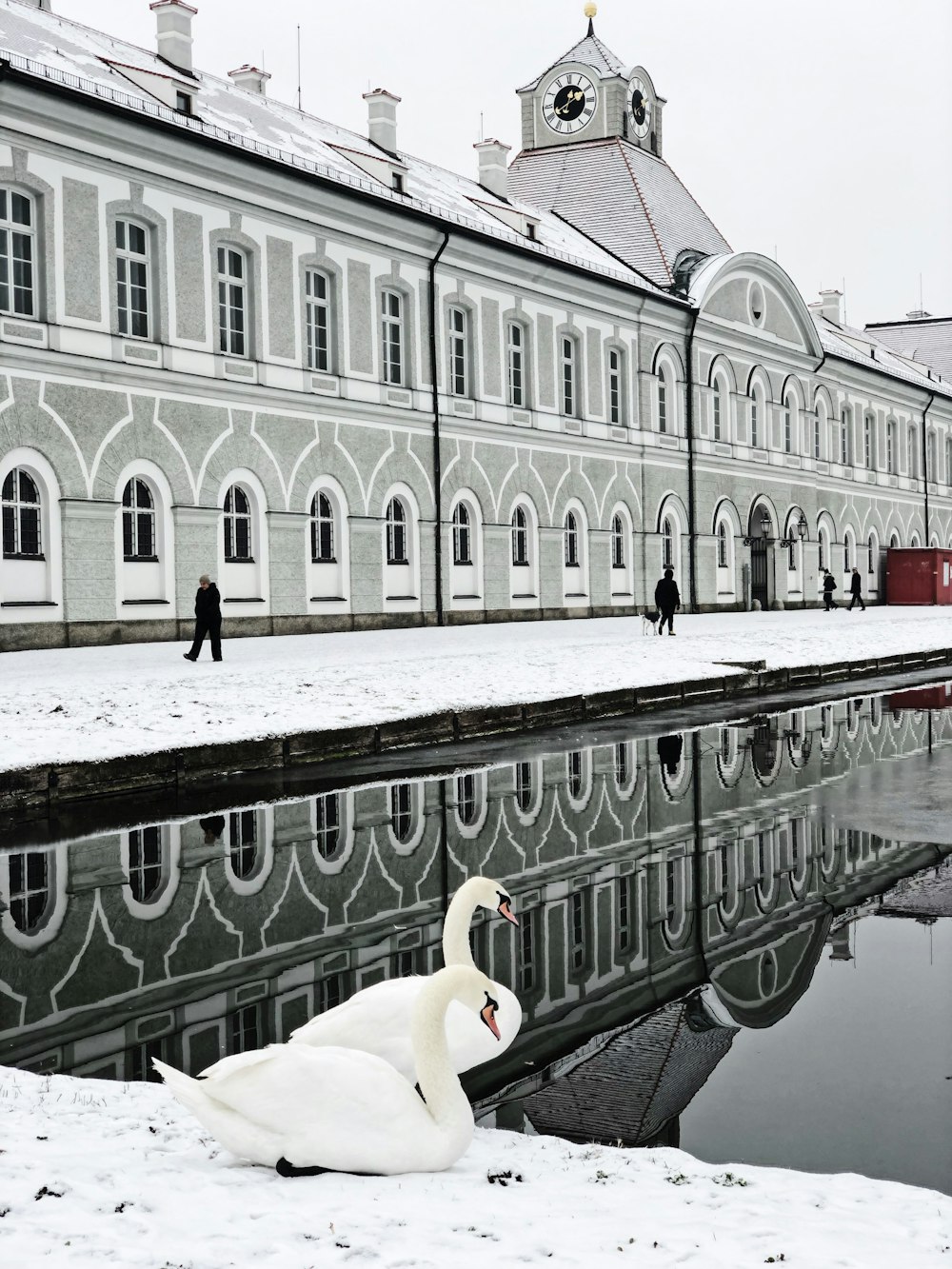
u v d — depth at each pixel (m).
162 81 35.69
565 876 11.88
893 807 15.27
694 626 46.78
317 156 40.84
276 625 38.03
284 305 38.53
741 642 37.69
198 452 35.56
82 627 32.34
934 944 9.65
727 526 62.28
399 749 19.98
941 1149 6.11
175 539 34.88
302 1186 5.13
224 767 17.34
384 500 42.19
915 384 83.00
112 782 15.84
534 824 14.25
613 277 52.66
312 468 39.41
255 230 37.53
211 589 27.92
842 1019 8.04
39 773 15.04
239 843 13.23
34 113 31.09
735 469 62.28
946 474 90.50
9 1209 4.86
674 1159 5.68
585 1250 4.55
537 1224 4.78
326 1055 5.43
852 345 82.44
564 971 9.06
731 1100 6.71
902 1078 7.03
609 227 59.84
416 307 43.66
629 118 63.09
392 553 43.09
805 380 69.50
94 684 22.33
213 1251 4.51
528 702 22.78
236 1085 5.26
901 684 31.78
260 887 11.43
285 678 23.83
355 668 26.05
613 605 54.00
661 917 10.46
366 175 42.81
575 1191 5.18
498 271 47.38
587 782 17.09
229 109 40.81
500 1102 6.73
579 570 52.22
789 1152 6.08
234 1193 5.05
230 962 9.28
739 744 20.73
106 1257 4.44
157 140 34.06
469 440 46.06
